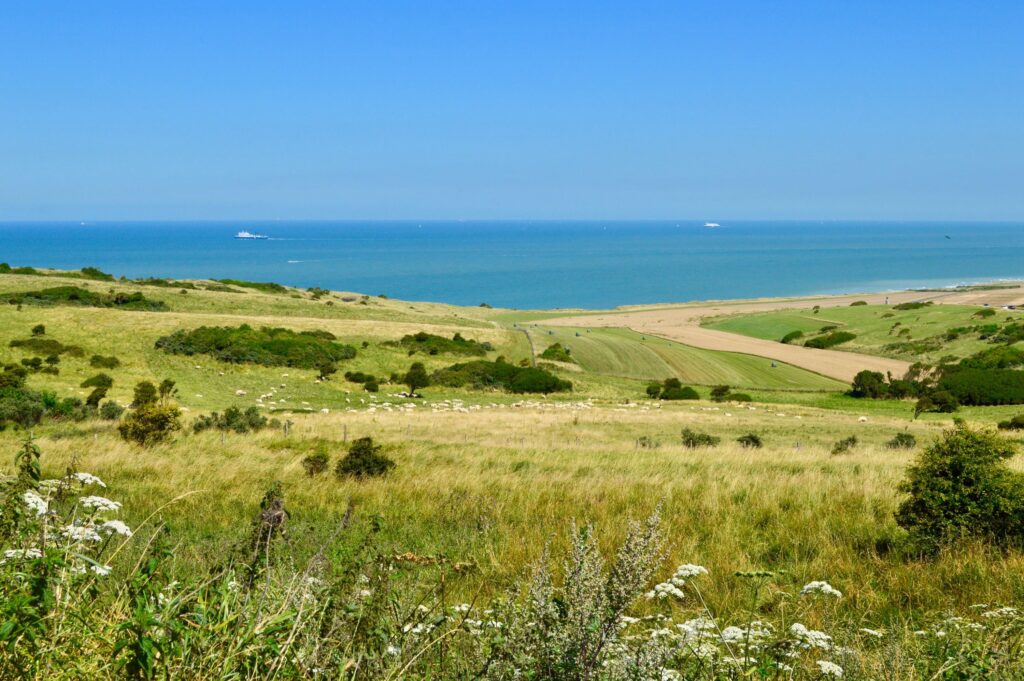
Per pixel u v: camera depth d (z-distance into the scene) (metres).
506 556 7.85
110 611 2.61
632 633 4.59
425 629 3.14
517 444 27.52
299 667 2.59
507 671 2.86
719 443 31.88
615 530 8.93
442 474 14.80
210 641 2.46
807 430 41.47
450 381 65.19
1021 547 7.61
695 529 9.43
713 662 3.51
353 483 13.95
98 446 19.69
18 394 37.22
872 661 4.00
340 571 3.53
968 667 3.72
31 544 2.78
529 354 80.94
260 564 3.25
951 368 70.25
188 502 11.50
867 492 11.12
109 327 69.00
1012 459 12.01
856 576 7.32
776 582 6.88
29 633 2.10
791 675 3.58
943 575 7.07
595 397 63.78
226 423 30.27
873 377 68.00
